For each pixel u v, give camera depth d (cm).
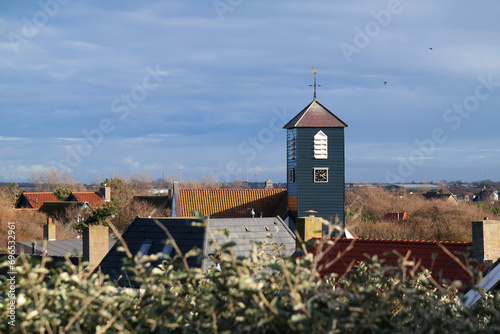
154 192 16150
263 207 8812
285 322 832
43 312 841
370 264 988
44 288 880
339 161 8144
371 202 10650
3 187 14950
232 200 8938
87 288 890
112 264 4297
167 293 940
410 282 1010
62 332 842
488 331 933
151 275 943
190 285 977
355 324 832
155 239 4384
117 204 10888
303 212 8125
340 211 8100
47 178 16525
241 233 4800
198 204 8856
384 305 927
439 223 9112
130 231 4541
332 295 938
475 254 2834
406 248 3017
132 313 934
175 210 8806
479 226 2828
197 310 910
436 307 966
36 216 9800
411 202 10675
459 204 10800
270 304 844
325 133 8138
